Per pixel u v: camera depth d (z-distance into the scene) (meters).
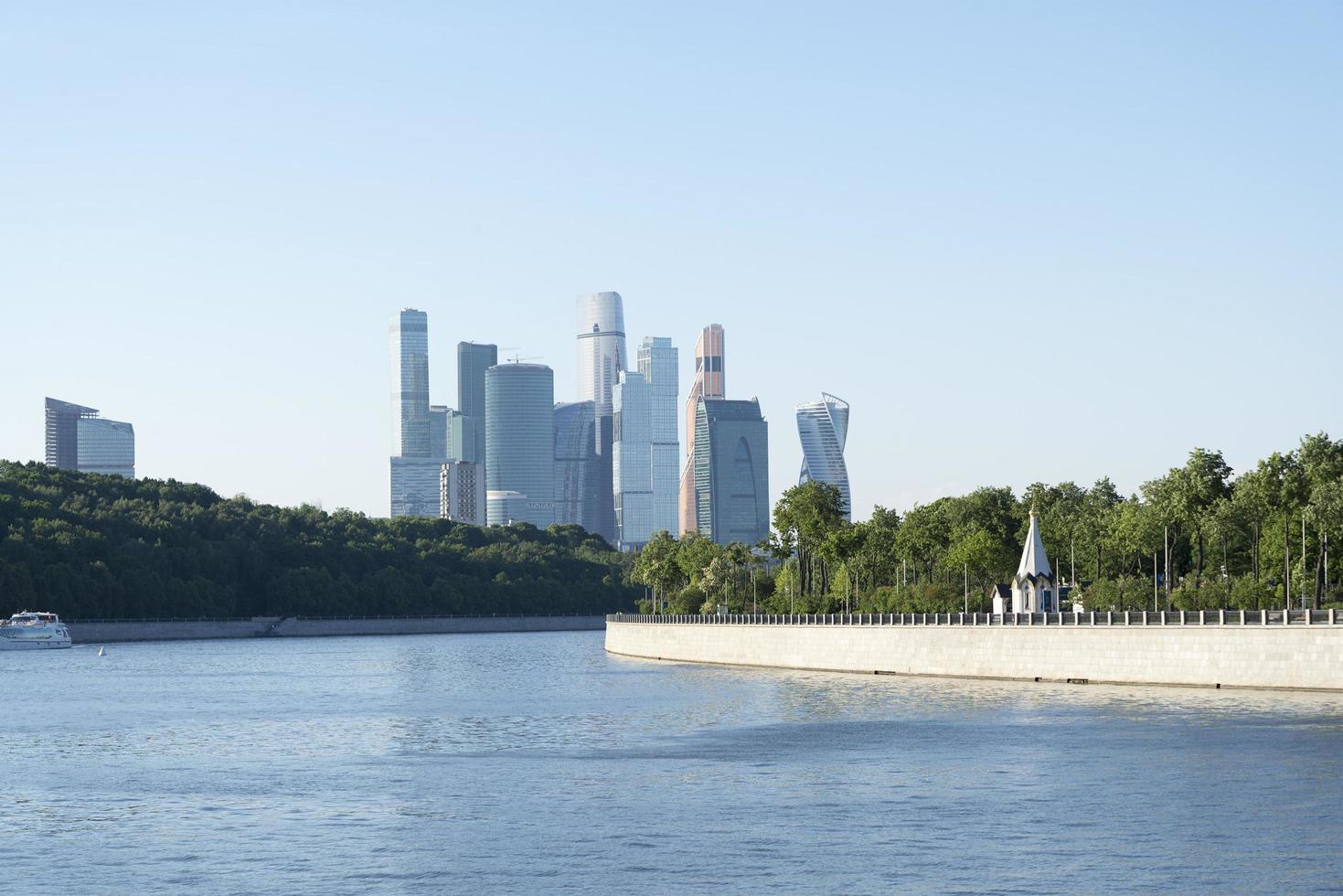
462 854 78.94
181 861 78.44
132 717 154.75
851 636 198.75
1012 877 71.50
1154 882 70.00
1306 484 196.25
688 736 126.25
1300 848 75.94
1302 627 139.25
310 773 108.38
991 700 146.00
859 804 90.12
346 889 72.44
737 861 75.88
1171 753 104.56
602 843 80.81
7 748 126.56
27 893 72.56
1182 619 150.12
